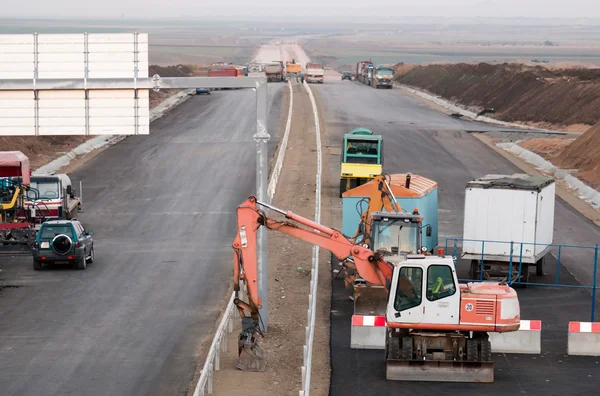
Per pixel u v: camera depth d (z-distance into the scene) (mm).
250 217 25188
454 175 61000
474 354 23484
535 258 33562
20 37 27000
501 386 23125
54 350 25906
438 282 23297
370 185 36062
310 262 37625
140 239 42500
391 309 23391
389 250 29531
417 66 169750
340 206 50219
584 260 38594
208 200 52094
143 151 70688
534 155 69438
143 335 27578
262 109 27844
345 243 25172
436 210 38812
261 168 28031
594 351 26062
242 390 22703
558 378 23828
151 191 54969
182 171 61688
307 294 32625
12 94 27047
